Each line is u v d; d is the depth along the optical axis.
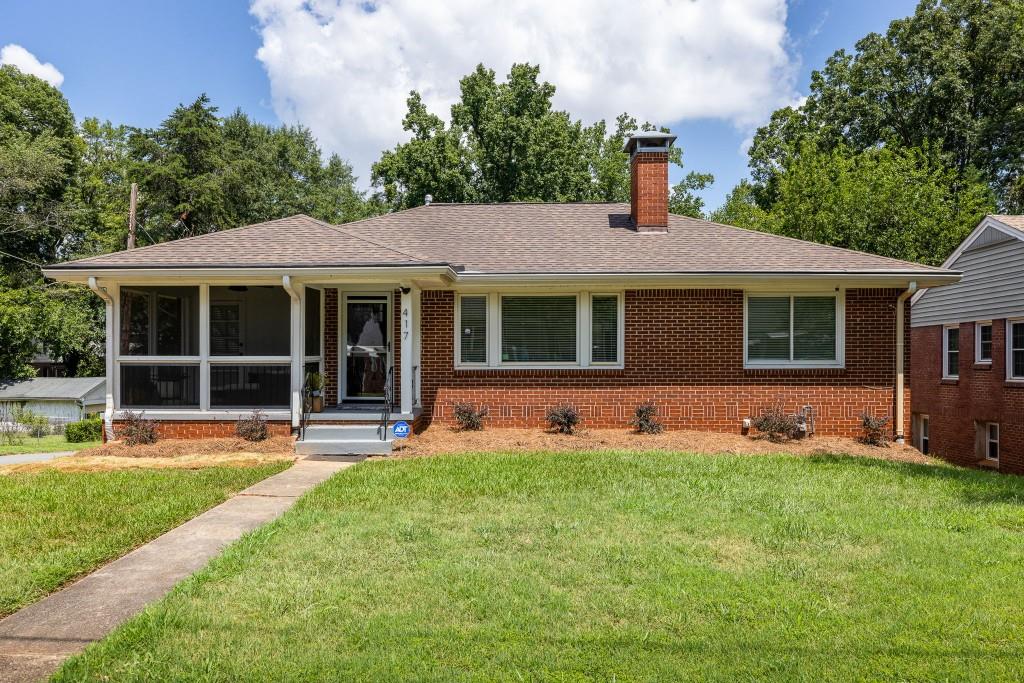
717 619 4.28
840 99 35.47
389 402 11.61
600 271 12.00
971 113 32.59
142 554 5.67
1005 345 17.00
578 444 11.30
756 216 30.78
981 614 4.38
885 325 12.73
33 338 33.53
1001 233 17.09
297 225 12.46
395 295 12.98
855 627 4.18
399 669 3.61
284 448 10.80
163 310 11.89
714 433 12.44
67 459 10.22
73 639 4.04
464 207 16.09
